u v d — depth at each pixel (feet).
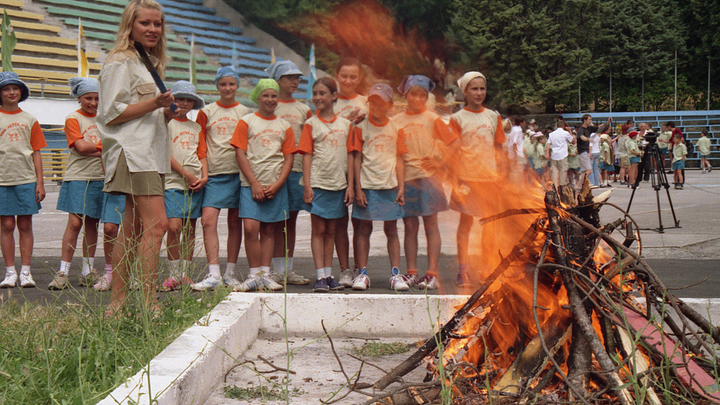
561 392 7.99
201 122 17.66
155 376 7.54
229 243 17.71
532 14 113.29
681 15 142.82
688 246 23.53
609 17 133.80
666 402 7.66
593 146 55.98
